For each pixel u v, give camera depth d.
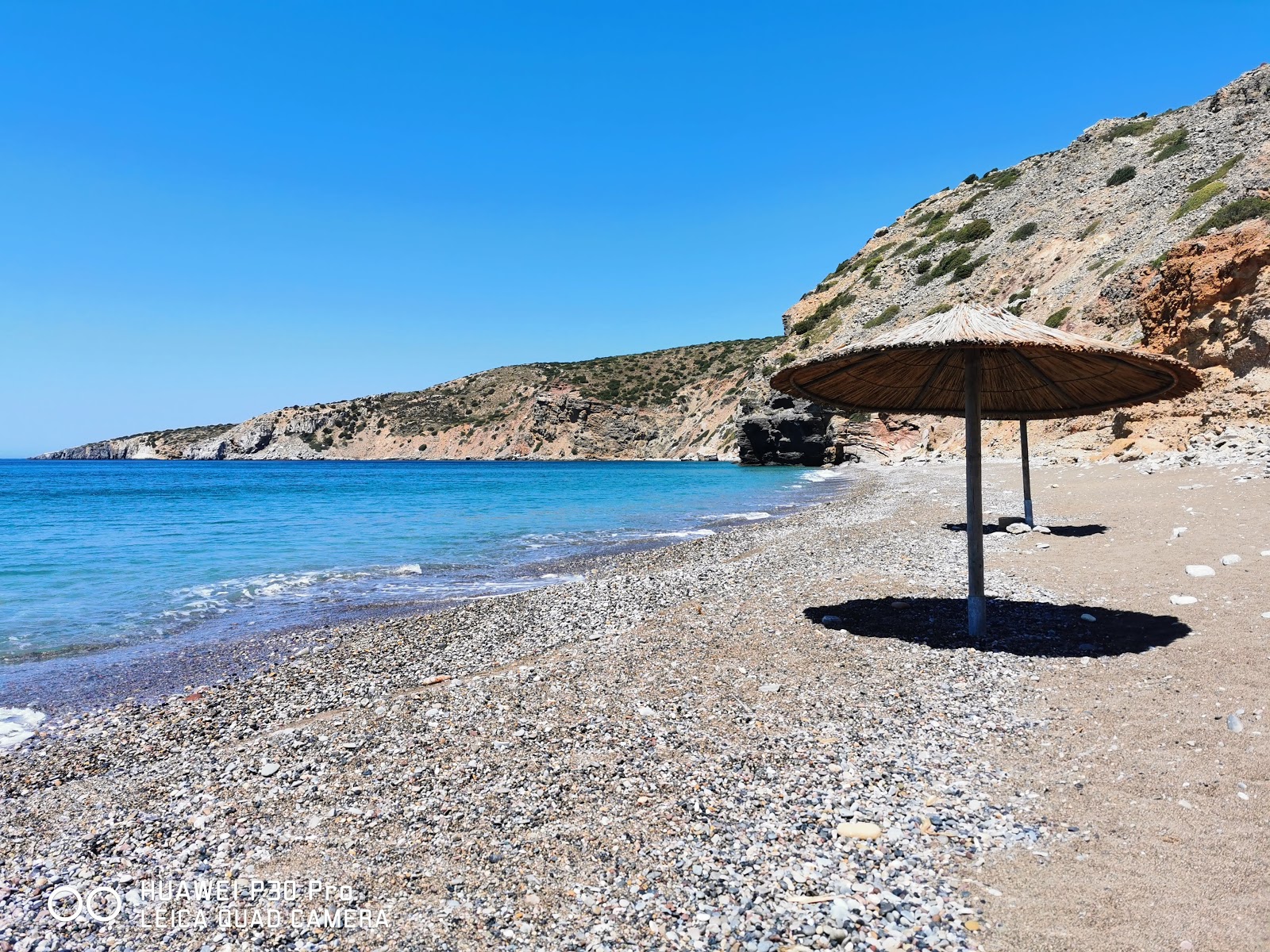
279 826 5.11
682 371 179.62
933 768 5.40
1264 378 24.67
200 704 8.13
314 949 3.73
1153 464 23.89
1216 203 42.88
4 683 9.16
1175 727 5.60
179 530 27.17
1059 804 4.70
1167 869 3.88
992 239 75.19
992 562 13.19
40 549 21.67
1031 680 7.09
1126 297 41.31
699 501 38.22
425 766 5.94
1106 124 76.62
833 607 10.65
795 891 3.96
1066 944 3.38
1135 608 9.09
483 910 3.96
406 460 182.88
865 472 57.28
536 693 7.61
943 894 3.85
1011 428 47.53
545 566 17.72
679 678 7.84
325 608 13.32
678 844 4.51
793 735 6.15
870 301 83.19
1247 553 10.86
